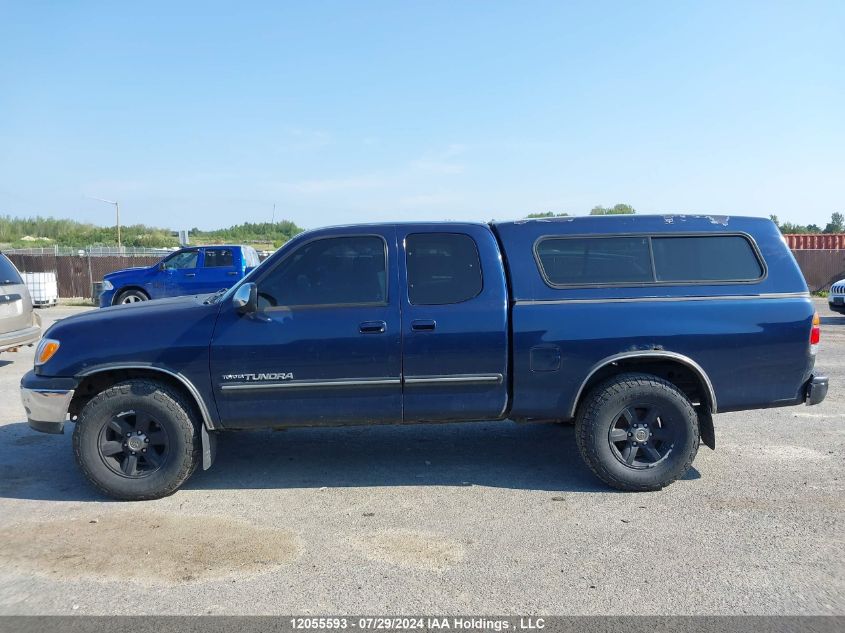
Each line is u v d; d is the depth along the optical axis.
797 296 4.87
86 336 4.70
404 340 4.67
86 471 4.64
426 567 3.68
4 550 3.91
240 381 4.65
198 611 3.24
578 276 4.84
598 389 4.77
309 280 4.77
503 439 6.18
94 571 3.65
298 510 4.52
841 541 3.96
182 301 5.09
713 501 4.62
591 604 3.28
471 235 4.84
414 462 5.53
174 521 4.34
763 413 7.09
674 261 4.89
